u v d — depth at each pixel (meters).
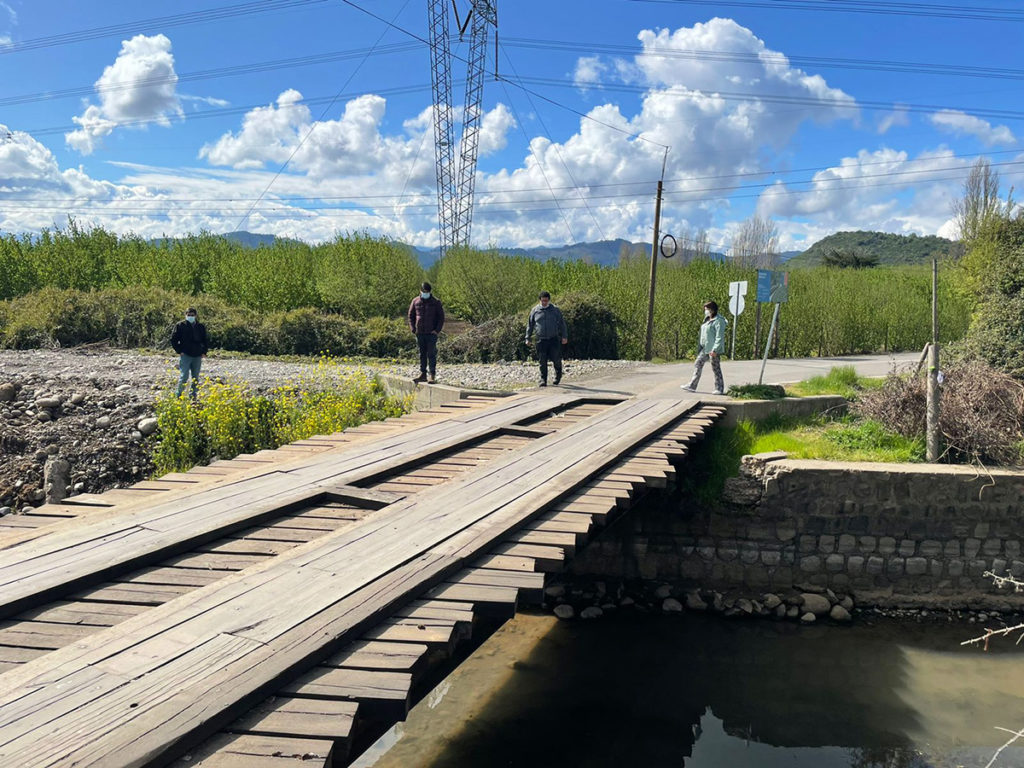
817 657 8.02
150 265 34.31
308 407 12.96
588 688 7.29
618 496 6.20
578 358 22.22
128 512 5.16
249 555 4.62
